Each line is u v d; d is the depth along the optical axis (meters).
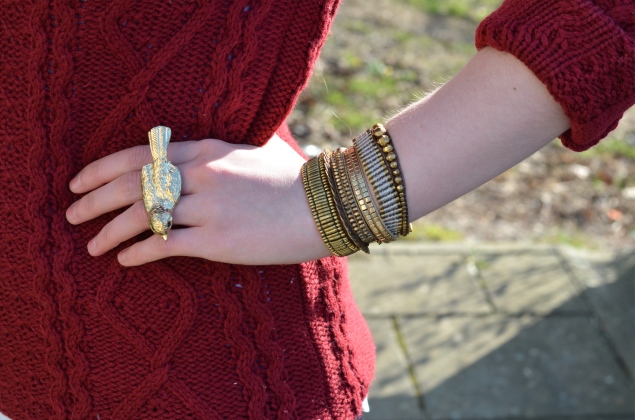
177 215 0.63
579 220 2.13
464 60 2.92
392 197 0.64
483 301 1.76
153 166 0.62
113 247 0.65
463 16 3.36
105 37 0.62
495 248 1.95
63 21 0.61
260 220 0.64
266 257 0.65
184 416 0.65
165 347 0.65
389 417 1.45
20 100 0.63
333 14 0.66
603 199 2.23
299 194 0.65
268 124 0.66
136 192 0.63
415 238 1.98
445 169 0.64
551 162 2.38
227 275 0.66
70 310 0.65
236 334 0.66
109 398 0.66
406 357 1.59
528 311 1.73
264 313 0.66
